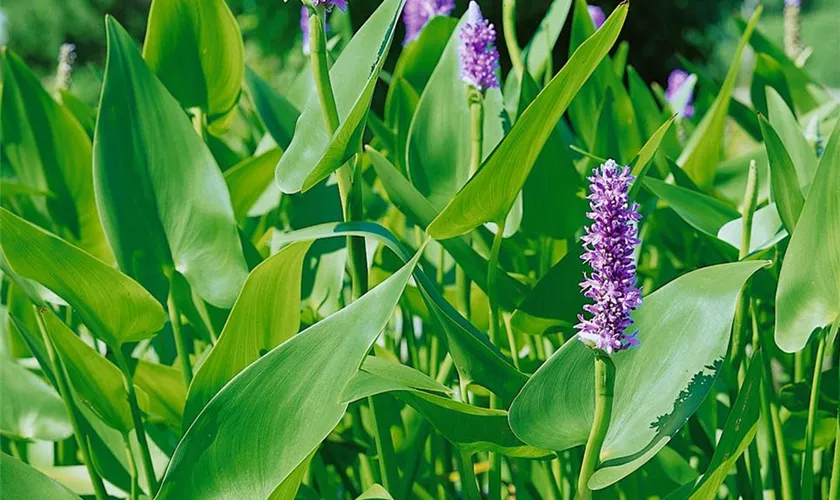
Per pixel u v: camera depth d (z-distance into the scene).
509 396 1.20
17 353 1.58
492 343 1.26
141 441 1.29
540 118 1.13
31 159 1.54
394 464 1.27
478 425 1.15
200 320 1.43
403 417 1.48
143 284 1.32
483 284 1.32
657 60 6.83
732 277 1.15
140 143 1.32
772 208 1.37
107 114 1.31
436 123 1.41
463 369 1.19
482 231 1.42
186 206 1.32
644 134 1.65
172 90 1.49
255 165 1.55
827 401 1.31
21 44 9.79
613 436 1.15
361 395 1.11
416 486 1.39
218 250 1.32
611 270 1.08
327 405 1.12
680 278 1.17
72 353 1.25
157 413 1.40
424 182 1.42
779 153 1.21
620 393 1.15
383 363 1.19
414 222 1.34
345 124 1.15
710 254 1.51
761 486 1.30
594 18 1.76
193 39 1.46
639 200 1.54
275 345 1.25
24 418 1.40
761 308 1.52
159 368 1.36
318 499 1.36
